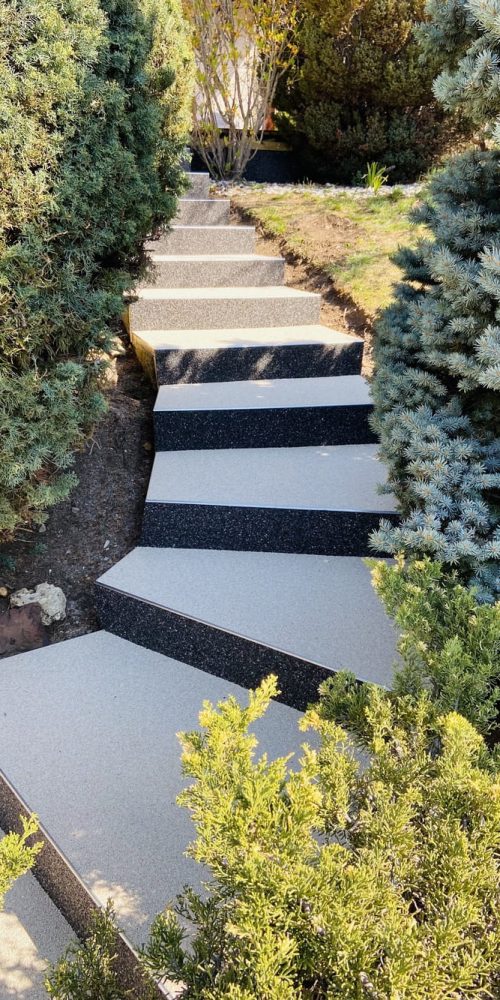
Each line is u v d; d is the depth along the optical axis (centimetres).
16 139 201
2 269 208
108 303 247
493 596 200
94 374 256
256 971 99
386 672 212
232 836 111
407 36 552
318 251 501
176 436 333
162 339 390
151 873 169
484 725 151
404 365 251
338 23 559
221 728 128
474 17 197
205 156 657
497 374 192
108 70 246
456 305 212
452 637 163
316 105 612
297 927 110
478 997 105
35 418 229
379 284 453
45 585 269
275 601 251
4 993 158
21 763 202
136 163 267
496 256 193
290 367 385
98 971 132
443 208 229
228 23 584
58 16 203
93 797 191
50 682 238
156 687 237
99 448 337
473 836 120
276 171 702
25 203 206
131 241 258
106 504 312
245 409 331
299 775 120
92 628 268
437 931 104
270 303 424
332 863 110
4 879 125
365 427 345
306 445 343
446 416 233
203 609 245
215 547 289
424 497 214
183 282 455
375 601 251
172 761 205
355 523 277
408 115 598
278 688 229
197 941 116
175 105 321
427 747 145
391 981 98
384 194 584
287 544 286
